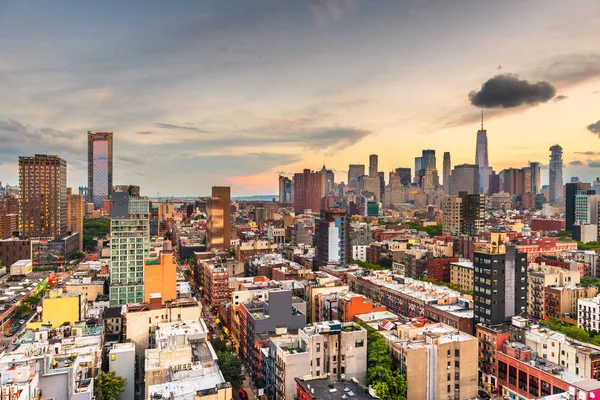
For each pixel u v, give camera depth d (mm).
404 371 153625
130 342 181750
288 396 146625
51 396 123250
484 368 182375
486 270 196500
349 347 156000
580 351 153750
